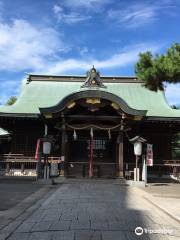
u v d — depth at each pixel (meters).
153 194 18.12
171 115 29.09
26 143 29.14
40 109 24.73
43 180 22.47
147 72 14.27
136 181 22.92
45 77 34.25
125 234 9.62
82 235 9.44
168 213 12.68
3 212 12.42
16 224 10.64
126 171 25.80
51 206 13.88
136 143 23.28
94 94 24.56
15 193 17.59
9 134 34.22
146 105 31.02
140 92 32.88
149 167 28.86
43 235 9.45
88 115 25.41
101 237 9.27
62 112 24.84
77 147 28.33
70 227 10.31
